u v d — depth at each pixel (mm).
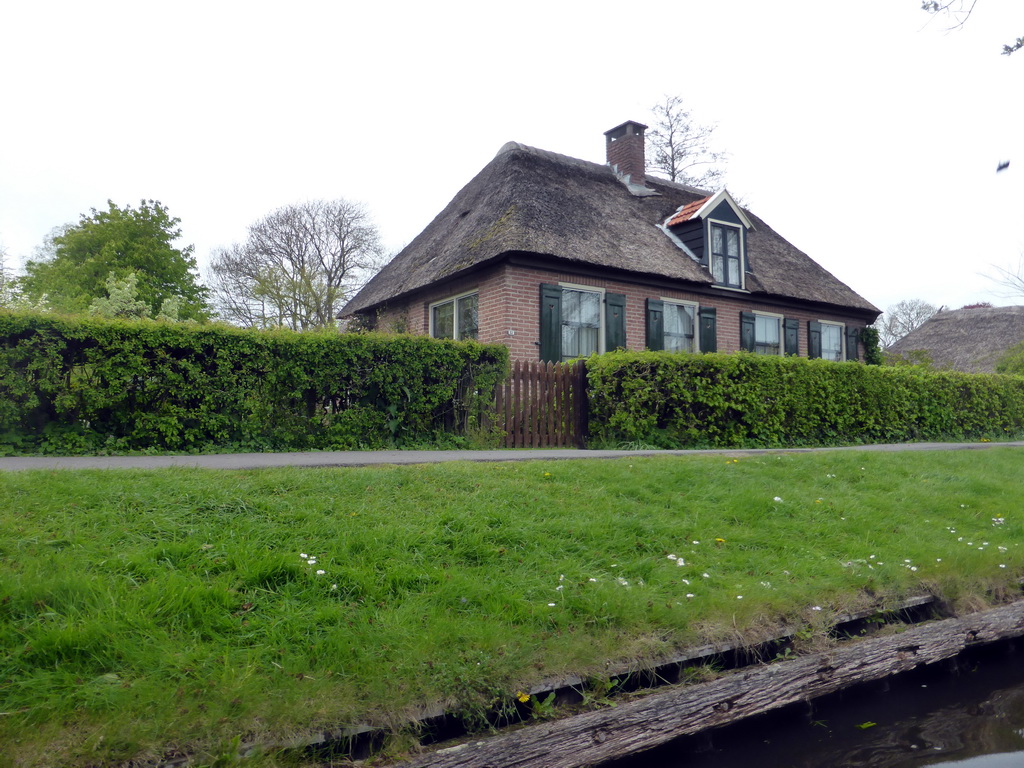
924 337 36500
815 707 4023
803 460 7922
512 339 14008
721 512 5621
